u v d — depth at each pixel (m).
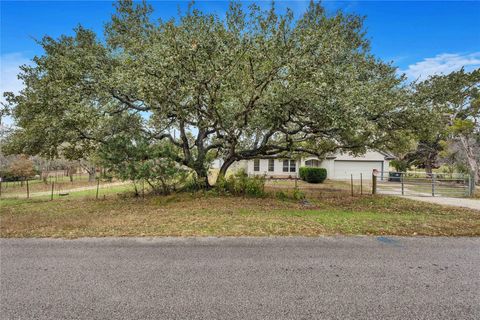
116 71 9.12
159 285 3.30
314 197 12.84
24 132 11.15
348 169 27.22
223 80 8.48
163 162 11.34
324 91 8.44
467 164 22.08
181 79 8.55
